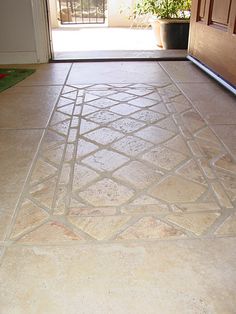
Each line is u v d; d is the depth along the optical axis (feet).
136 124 5.82
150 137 5.34
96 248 3.12
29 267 2.92
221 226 3.41
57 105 6.74
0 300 2.62
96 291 2.69
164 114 6.27
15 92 7.54
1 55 10.16
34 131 5.57
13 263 2.96
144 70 9.34
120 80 8.41
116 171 4.38
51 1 17.49
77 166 4.50
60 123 5.88
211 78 8.58
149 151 4.90
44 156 4.76
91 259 3.00
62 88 7.79
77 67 9.68
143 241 3.21
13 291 2.70
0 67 9.82
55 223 3.45
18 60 10.24
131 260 2.99
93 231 3.34
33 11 9.64
